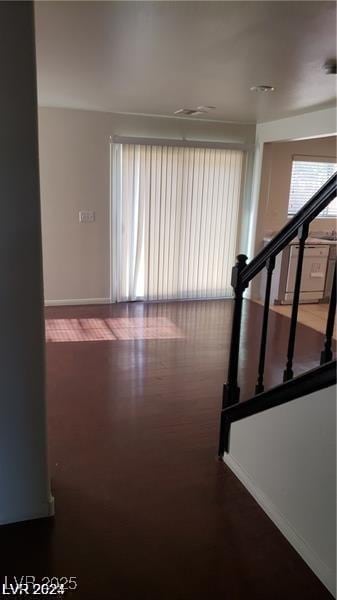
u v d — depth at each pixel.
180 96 3.96
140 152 5.31
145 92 3.84
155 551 1.89
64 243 5.37
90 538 1.94
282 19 2.06
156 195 5.50
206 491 2.27
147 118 5.28
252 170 5.90
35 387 1.84
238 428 2.34
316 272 5.97
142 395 3.28
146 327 4.86
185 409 3.09
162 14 2.02
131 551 1.88
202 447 2.65
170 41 2.40
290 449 1.92
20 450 1.91
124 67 2.98
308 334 4.73
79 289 5.59
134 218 5.52
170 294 5.94
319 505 1.75
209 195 5.74
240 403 2.29
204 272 6.01
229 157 5.72
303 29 2.19
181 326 4.93
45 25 2.18
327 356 2.00
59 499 2.17
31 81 1.51
